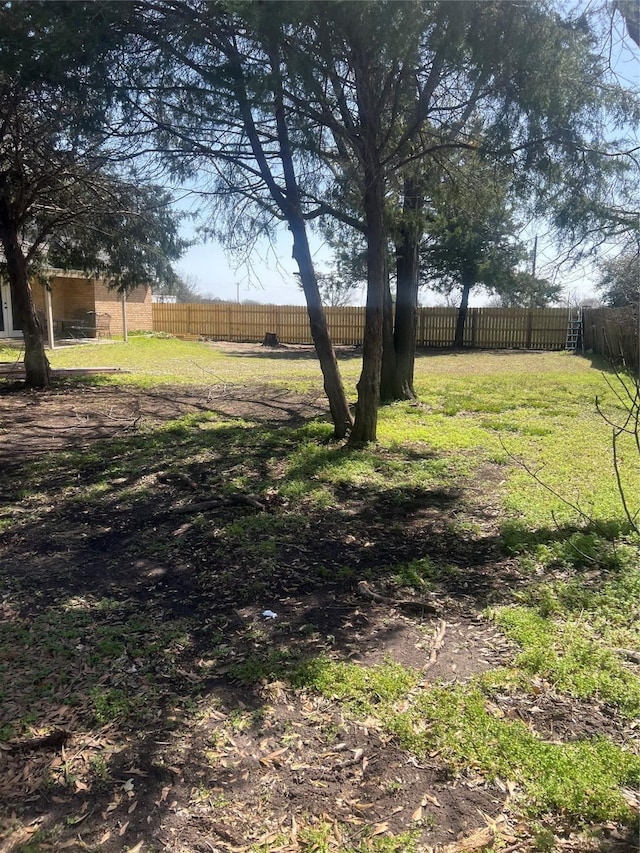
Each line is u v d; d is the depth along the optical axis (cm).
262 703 300
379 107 689
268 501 607
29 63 605
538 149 669
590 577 427
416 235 1102
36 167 1116
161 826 230
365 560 473
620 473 661
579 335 2677
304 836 224
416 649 347
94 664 333
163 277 1498
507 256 2402
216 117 705
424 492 633
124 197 1266
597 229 675
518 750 260
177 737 277
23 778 253
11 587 427
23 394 1313
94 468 739
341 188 857
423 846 219
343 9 538
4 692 307
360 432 825
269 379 1580
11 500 620
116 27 631
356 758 262
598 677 309
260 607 401
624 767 250
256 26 549
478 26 575
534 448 793
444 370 1833
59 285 2742
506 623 368
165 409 1152
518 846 219
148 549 494
